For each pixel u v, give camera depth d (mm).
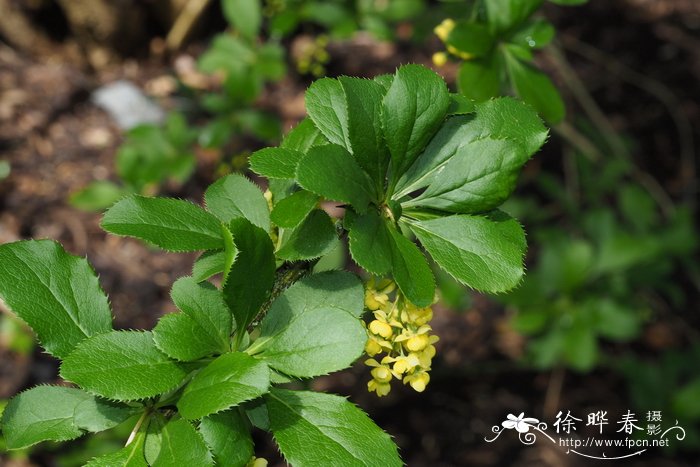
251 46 1412
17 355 1377
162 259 1559
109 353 585
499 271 598
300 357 587
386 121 598
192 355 588
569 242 1461
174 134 1393
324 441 584
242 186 629
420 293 588
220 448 578
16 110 1660
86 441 1170
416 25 1425
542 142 614
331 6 1446
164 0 1760
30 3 1690
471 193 608
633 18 2047
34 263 607
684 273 1731
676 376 1433
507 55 731
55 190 1580
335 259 999
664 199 1658
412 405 1470
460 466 1397
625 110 1906
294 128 629
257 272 593
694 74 1962
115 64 1804
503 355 1548
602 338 1641
